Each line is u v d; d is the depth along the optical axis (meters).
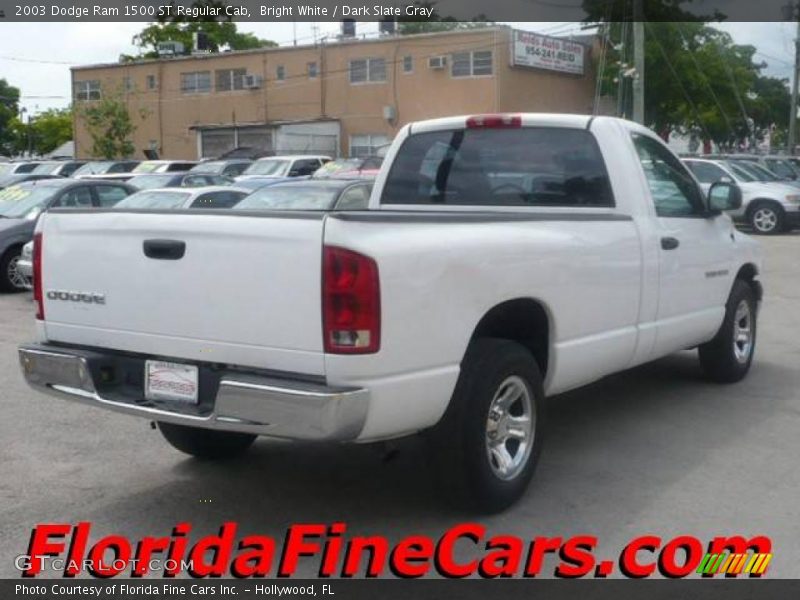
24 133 77.69
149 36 60.94
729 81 43.81
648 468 6.20
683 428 7.08
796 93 43.91
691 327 7.29
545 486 5.86
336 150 46.50
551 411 7.56
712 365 8.23
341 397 4.41
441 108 43.44
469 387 5.07
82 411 7.59
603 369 6.25
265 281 4.61
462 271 4.90
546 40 43.16
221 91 50.00
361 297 4.45
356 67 45.75
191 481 6.02
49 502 5.69
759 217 23.67
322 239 4.46
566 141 6.63
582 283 5.81
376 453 6.49
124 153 48.28
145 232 4.98
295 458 6.43
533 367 5.48
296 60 47.47
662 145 7.20
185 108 51.19
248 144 48.59
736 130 45.25
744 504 5.59
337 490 5.84
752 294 8.44
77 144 54.53
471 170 6.89
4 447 6.71
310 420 4.43
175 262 4.88
